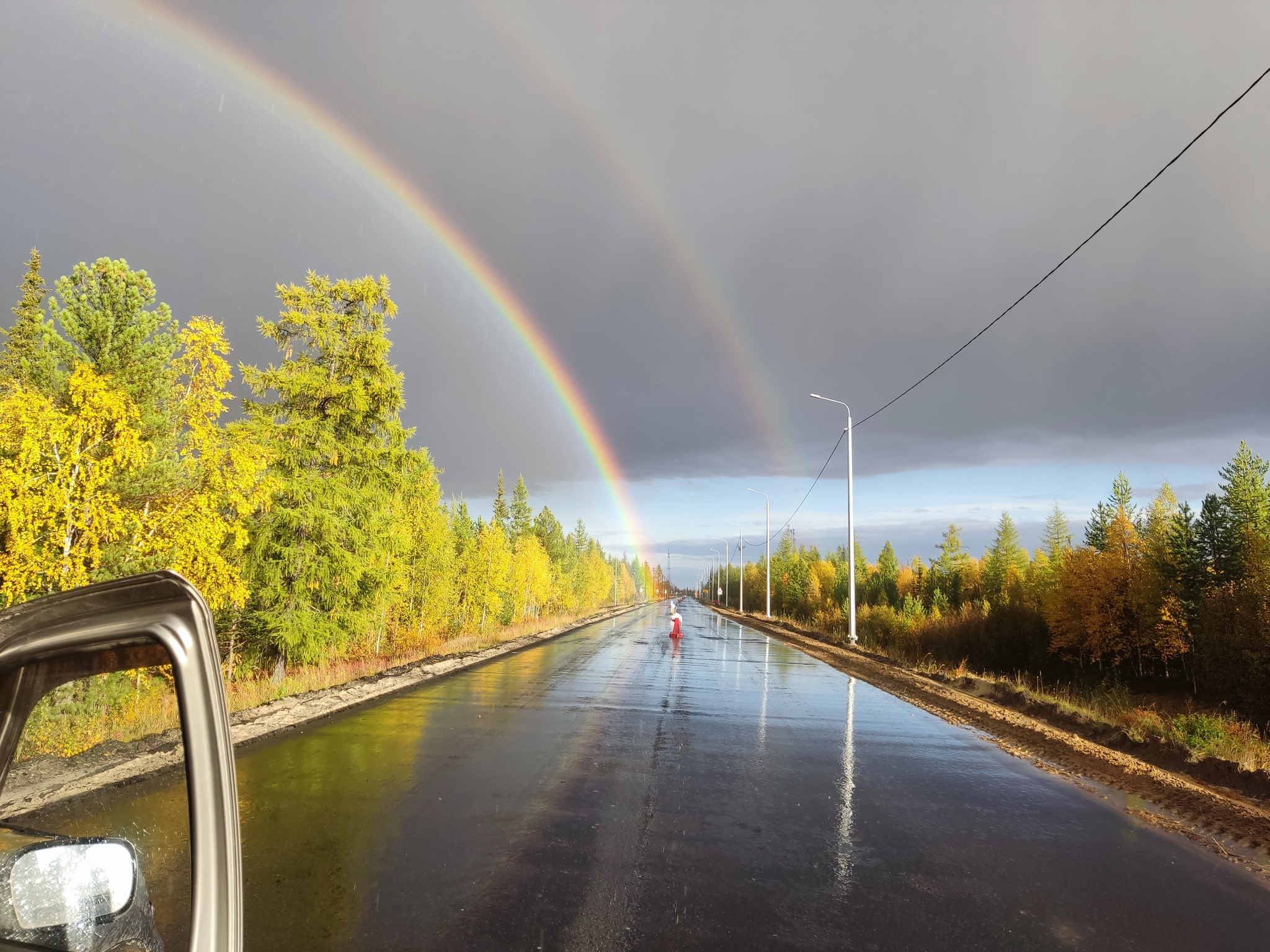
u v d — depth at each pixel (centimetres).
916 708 1488
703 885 525
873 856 605
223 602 1139
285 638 1681
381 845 583
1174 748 1084
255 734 1011
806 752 1024
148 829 421
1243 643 2397
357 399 1847
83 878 160
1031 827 705
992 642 3703
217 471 1129
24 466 850
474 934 432
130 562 1013
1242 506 3164
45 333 1115
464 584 3584
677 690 1623
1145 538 3525
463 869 538
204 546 1062
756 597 11725
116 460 926
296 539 1795
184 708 131
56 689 149
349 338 1933
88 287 1154
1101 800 820
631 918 464
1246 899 534
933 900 513
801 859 590
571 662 2248
